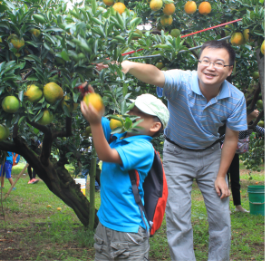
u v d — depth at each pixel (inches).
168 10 122.5
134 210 71.4
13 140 140.6
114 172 73.6
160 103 78.2
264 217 208.2
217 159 114.5
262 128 200.1
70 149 161.2
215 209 112.7
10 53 73.5
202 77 97.7
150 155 73.2
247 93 181.5
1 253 137.0
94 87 73.4
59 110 80.7
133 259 70.6
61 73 71.5
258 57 122.1
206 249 148.0
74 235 161.0
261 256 138.3
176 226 111.1
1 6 71.2
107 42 71.1
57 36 68.8
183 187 112.5
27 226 185.3
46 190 331.3
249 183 396.2
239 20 111.5
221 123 107.9
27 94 71.3
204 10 129.6
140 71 93.4
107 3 119.5
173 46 98.1
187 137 110.0
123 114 69.7
